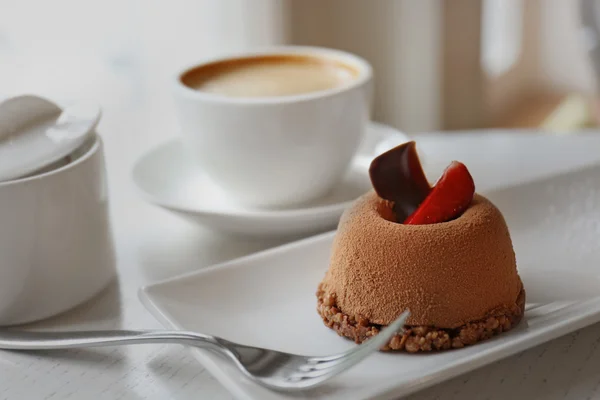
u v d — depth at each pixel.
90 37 0.69
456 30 1.11
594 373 0.43
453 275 0.43
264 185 0.54
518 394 0.42
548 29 1.65
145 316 0.48
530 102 1.69
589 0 1.12
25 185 0.45
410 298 0.43
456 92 1.16
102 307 0.48
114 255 0.50
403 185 0.46
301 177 0.54
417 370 0.41
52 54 0.67
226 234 0.55
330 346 0.44
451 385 0.42
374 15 1.03
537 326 0.43
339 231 0.46
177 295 0.46
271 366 0.41
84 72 0.69
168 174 0.59
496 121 1.54
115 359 0.45
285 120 0.52
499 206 0.53
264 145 0.52
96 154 0.48
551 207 0.53
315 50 0.60
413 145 0.46
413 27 1.05
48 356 0.45
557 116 1.52
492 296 0.43
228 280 0.47
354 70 0.58
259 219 0.51
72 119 0.48
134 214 0.58
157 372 0.44
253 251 0.53
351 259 0.44
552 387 0.42
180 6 0.77
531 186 0.53
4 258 0.45
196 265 0.52
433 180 0.57
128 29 0.73
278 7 0.88
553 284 0.48
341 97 0.53
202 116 0.53
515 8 1.63
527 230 0.52
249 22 0.85
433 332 0.43
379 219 0.44
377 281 0.44
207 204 0.56
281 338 0.45
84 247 0.47
